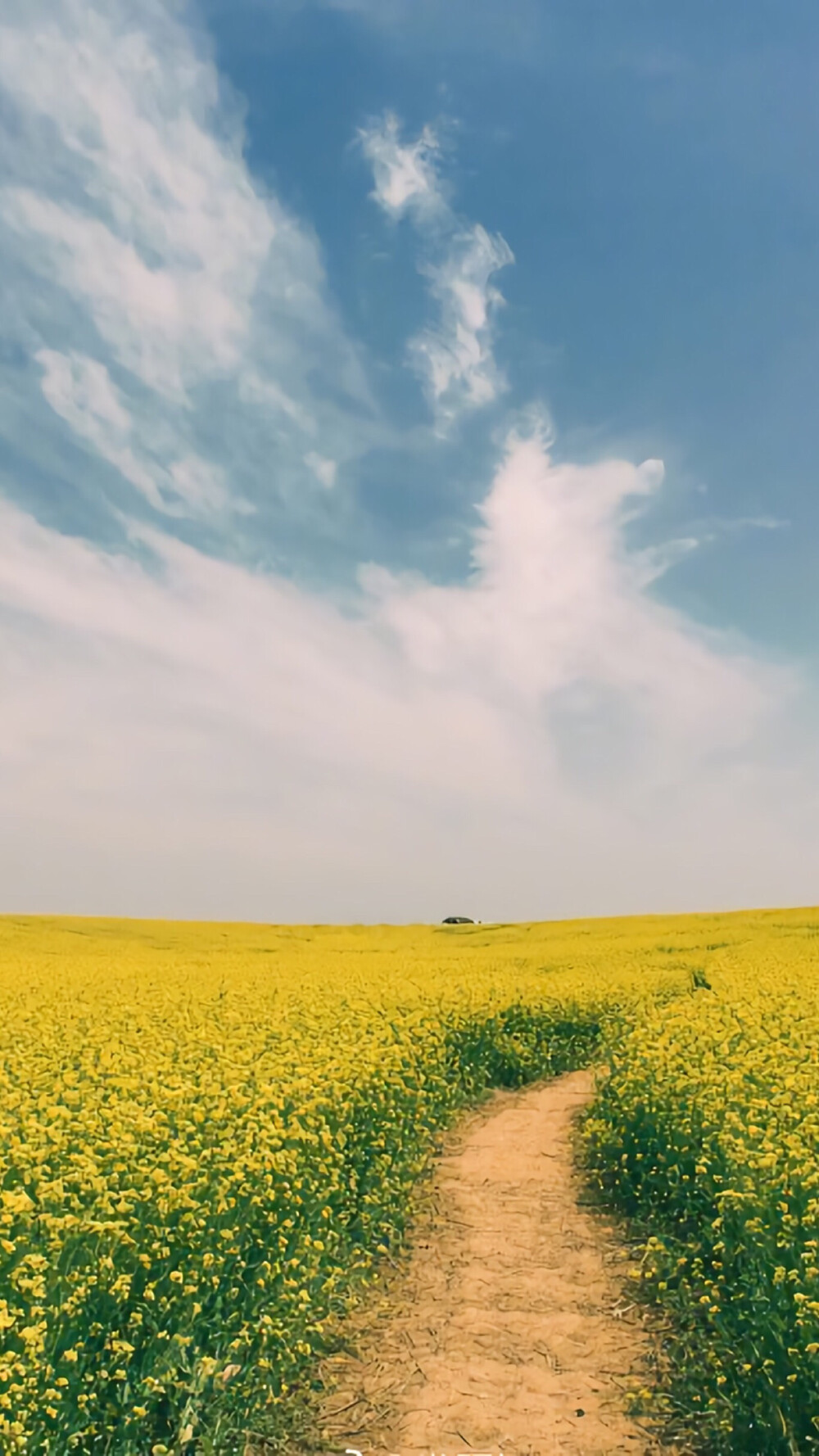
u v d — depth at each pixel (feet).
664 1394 18.72
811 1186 19.76
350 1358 20.56
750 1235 19.66
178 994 49.16
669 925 156.35
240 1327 18.12
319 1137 24.25
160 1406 16.61
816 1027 37.55
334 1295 22.31
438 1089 39.04
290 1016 40.63
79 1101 25.12
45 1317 14.90
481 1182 32.81
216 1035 34.55
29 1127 21.08
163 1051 32.30
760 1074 29.66
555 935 150.82
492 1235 28.02
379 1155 28.99
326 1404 18.66
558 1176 33.42
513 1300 23.61
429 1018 44.45
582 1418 18.22
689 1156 26.86
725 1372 18.03
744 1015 38.73
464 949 117.19
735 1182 21.81
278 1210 20.88
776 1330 17.24
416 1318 22.58
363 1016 41.14
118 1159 20.07
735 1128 24.49
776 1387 16.33
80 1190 18.47
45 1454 13.89
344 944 135.03
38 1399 13.94
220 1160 20.42
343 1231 24.12
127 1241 17.29
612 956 94.89
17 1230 17.19
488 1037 48.34
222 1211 19.11
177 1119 23.25
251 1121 22.89
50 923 150.61
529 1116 41.96
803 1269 17.69
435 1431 17.76
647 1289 23.81
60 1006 43.60
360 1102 28.86
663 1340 21.13
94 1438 14.83
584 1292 24.03
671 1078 31.14
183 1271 17.30
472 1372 20.03
